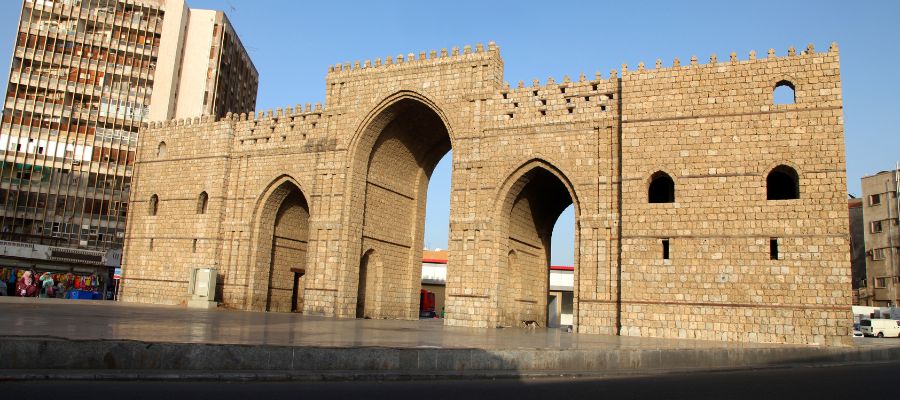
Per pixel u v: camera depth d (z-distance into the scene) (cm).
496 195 4884
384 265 5828
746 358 2816
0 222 9119
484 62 5112
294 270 6425
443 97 5225
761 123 4122
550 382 1992
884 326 7488
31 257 8075
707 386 1919
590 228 4531
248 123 6194
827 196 3903
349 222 5450
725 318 4003
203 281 5872
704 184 4184
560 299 8919
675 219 4219
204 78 10381
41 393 1416
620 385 1934
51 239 8594
